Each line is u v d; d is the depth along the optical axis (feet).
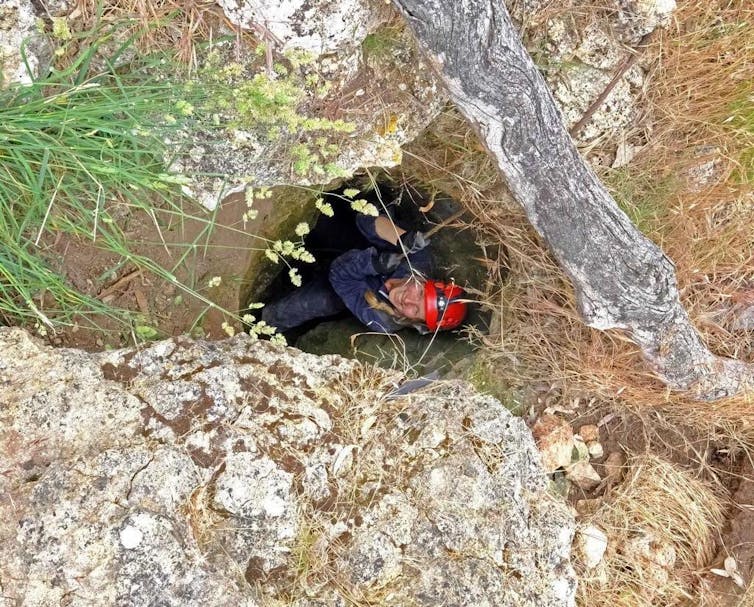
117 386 6.44
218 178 7.54
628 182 9.44
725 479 10.33
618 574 9.41
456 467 6.95
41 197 6.61
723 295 9.73
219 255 8.52
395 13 7.14
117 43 6.68
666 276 7.88
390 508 6.69
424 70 7.88
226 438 6.30
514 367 10.13
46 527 5.57
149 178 6.66
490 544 6.80
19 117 5.77
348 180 10.72
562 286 9.66
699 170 9.41
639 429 10.33
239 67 6.68
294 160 7.66
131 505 5.74
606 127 9.14
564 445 9.82
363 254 12.35
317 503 6.59
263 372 6.97
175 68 6.84
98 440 6.14
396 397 7.45
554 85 8.82
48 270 6.86
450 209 11.30
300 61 6.46
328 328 13.66
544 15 8.29
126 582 5.52
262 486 6.25
